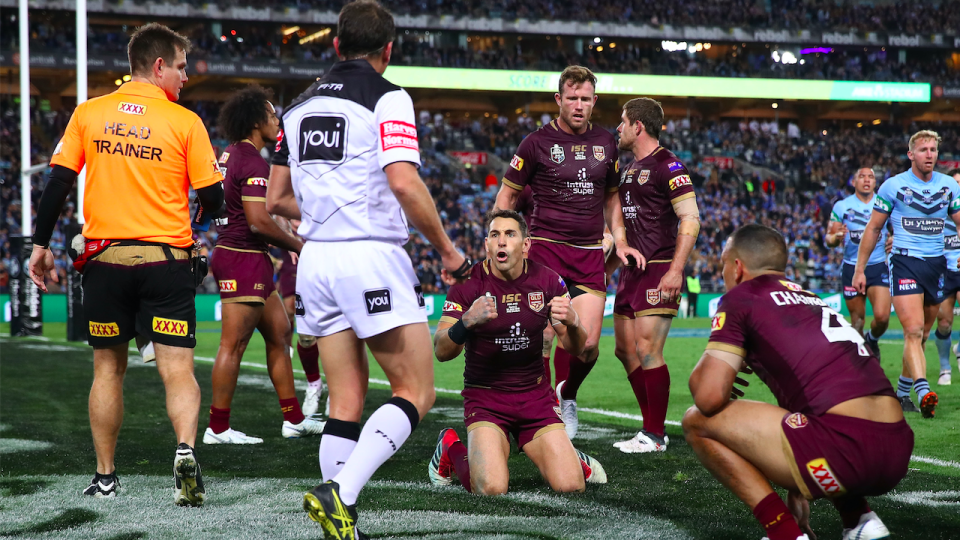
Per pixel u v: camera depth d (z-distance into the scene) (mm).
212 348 24734
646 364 9312
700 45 79188
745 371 5836
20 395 13828
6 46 56656
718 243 55656
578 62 72562
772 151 74312
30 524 6109
